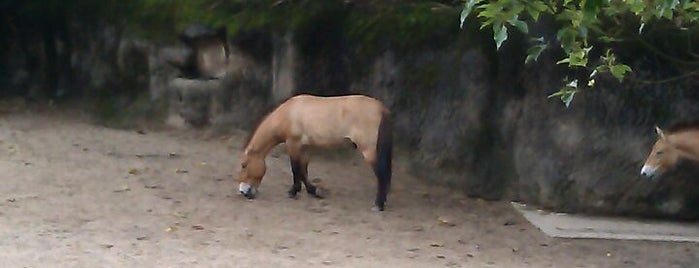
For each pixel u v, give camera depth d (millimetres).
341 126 10445
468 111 11719
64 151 12695
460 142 11750
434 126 12000
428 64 12148
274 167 12336
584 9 6363
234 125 13734
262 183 11469
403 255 8664
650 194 10742
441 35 12047
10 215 9336
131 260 7863
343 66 12883
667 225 10703
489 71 11617
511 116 11453
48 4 15711
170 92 14312
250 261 8039
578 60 7973
